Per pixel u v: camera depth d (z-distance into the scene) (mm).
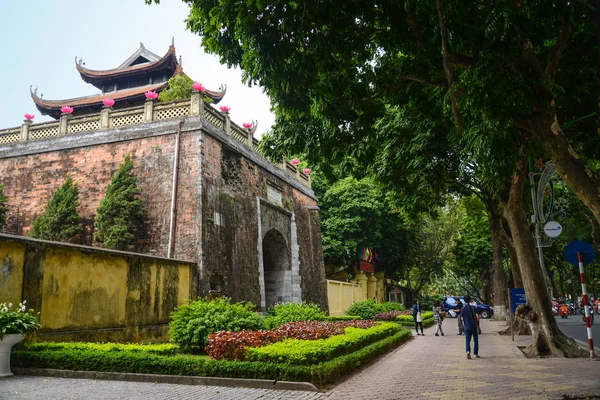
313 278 26422
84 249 11477
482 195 18922
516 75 6512
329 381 7820
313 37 8062
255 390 7289
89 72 30609
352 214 32969
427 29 7855
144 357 8375
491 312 34188
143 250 16094
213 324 10422
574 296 42125
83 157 17828
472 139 6883
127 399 6551
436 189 14891
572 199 23484
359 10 7973
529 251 12227
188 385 7719
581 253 10625
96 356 8570
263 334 9203
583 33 8867
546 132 6824
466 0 7098
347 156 11109
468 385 7480
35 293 10148
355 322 15266
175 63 29828
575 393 6633
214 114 18547
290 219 24562
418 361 10773
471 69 6902
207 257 15969
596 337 16422
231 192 18500
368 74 9438
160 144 17047
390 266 41938
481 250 33281
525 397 6449
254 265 19516
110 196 16188
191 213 16000
